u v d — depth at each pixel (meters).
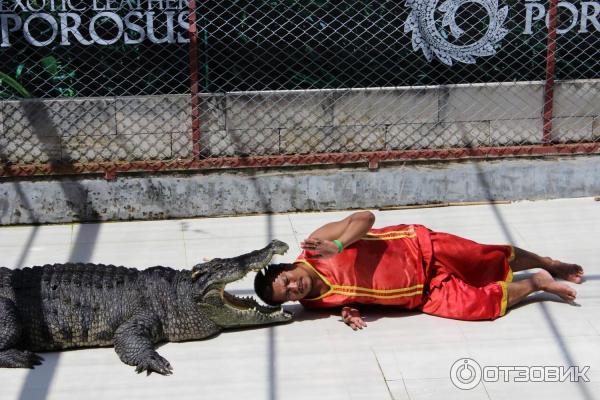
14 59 9.95
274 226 9.31
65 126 9.55
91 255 8.55
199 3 9.87
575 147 9.97
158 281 6.87
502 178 9.87
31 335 6.61
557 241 8.71
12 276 6.78
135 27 9.70
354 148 9.93
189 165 9.59
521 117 10.01
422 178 9.79
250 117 9.73
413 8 9.95
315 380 6.18
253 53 10.12
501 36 10.07
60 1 9.62
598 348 6.55
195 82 9.53
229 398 5.96
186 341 6.86
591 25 10.19
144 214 9.60
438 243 7.23
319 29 10.09
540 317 7.08
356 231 6.91
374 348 6.62
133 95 10.00
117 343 6.56
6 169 9.32
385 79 10.28
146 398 5.98
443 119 9.93
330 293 7.04
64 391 6.09
